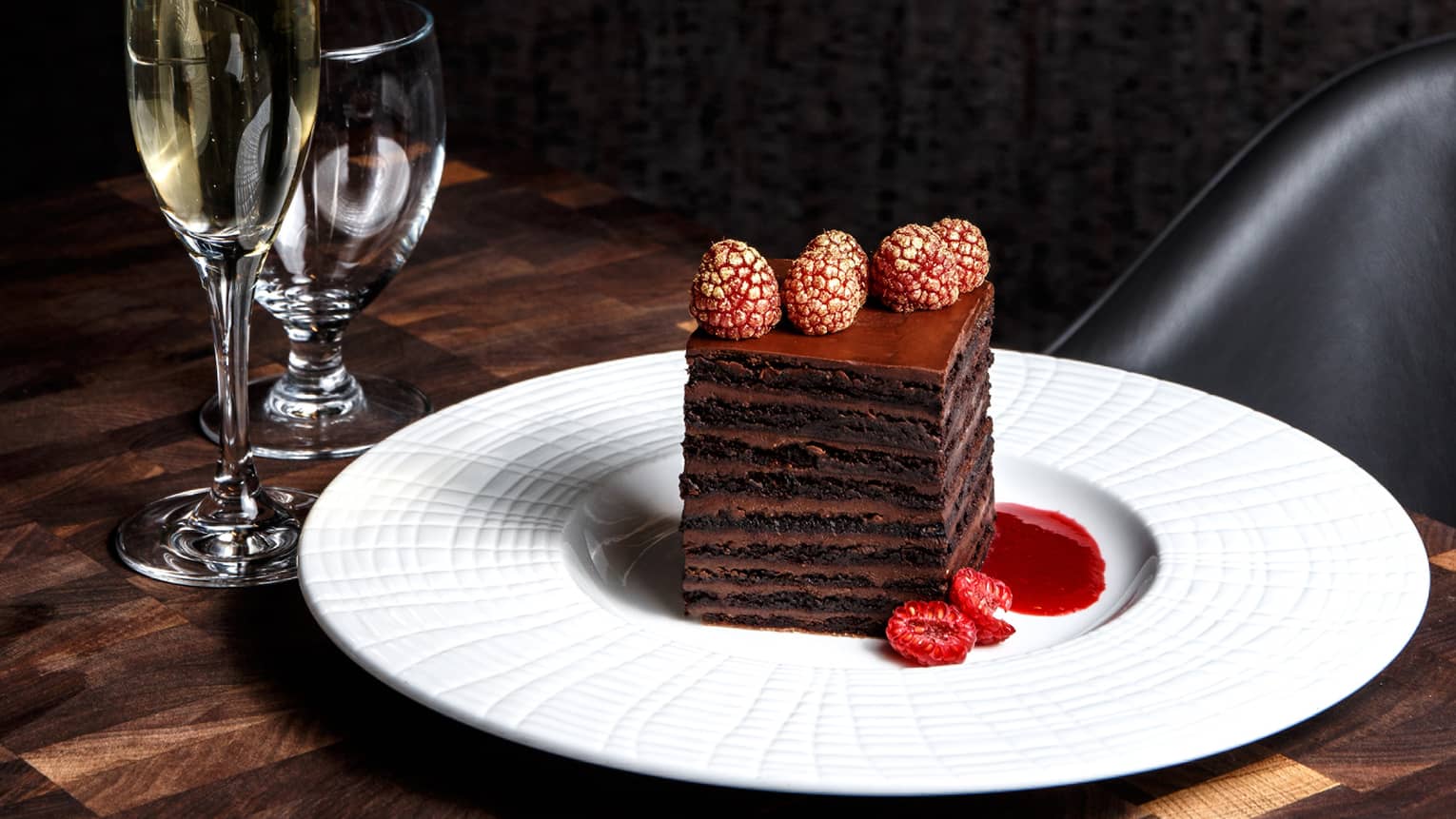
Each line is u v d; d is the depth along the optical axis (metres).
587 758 0.69
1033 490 0.84
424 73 0.86
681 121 1.85
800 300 0.79
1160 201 1.71
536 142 1.88
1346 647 0.73
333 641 0.74
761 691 0.72
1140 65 1.65
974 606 0.78
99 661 0.75
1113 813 0.70
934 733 0.70
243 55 0.75
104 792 0.71
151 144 0.76
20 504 0.83
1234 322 1.00
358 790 0.71
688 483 0.79
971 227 0.82
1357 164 1.02
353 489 0.81
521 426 0.85
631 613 0.79
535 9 1.81
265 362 0.94
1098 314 1.00
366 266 0.87
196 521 0.81
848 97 1.79
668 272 1.01
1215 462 0.83
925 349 0.78
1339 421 1.01
